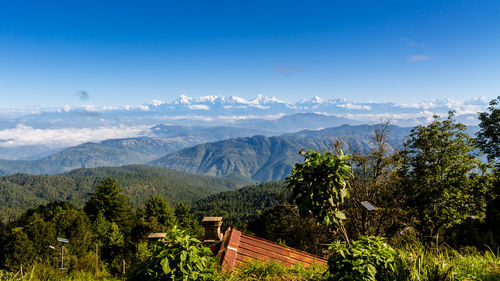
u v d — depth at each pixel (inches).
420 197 800.9
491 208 802.2
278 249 332.8
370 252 150.0
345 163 165.3
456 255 179.3
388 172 719.1
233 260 278.1
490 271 156.1
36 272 462.6
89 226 2023.9
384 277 145.5
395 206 708.7
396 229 685.9
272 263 238.5
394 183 736.3
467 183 800.3
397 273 146.4
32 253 1256.2
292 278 216.8
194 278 146.3
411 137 916.0
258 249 320.2
